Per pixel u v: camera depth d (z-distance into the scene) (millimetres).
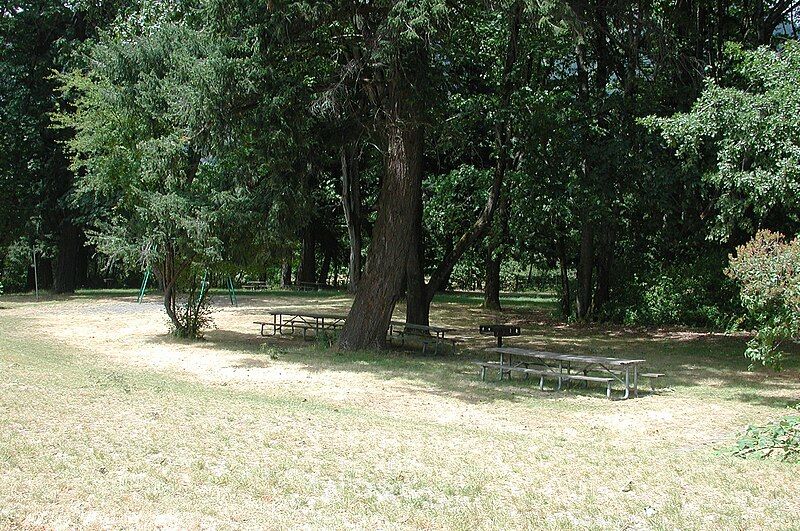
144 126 15133
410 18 12227
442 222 25719
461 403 10156
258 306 26250
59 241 31250
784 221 17031
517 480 6156
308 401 9945
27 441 6625
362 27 14172
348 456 6711
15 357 12656
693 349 17219
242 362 13812
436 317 25672
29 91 27094
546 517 5262
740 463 6816
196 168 15648
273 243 15781
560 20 12664
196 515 5074
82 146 16500
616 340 19250
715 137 13352
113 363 13336
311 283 38719
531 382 12219
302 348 16031
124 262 16234
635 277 23766
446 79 15211
